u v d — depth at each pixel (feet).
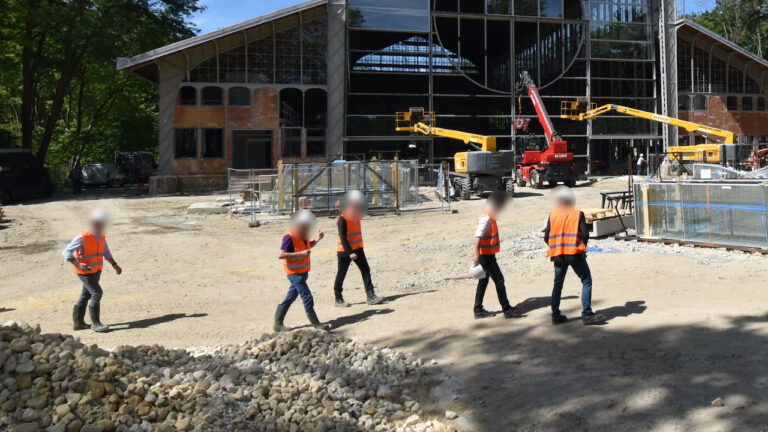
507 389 16.40
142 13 119.85
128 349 18.01
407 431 14.32
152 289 35.55
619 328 21.02
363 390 16.66
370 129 117.39
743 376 15.65
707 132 105.09
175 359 19.07
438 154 148.36
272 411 15.19
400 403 16.29
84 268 25.53
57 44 127.44
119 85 152.87
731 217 38.47
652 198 43.29
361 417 15.05
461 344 20.88
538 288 29.78
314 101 119.24
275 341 20.34
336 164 70.59
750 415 13.46
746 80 138.92
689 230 40.91
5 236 58.39
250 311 29.37
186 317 28.27
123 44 111.14
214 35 106.22
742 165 102.58
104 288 36.09
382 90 144.25
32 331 16.37
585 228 21.76
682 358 17.38
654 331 20.29
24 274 41.06
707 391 14.92
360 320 25.73
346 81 117.50
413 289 32.30
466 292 30.17
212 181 111.86
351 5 116.67
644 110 134.51
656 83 135.33
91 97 157.58
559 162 98.32
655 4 133.39
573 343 19.79
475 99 151.94
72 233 61.00
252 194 79.56
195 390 15.51
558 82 132.36
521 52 142.31
